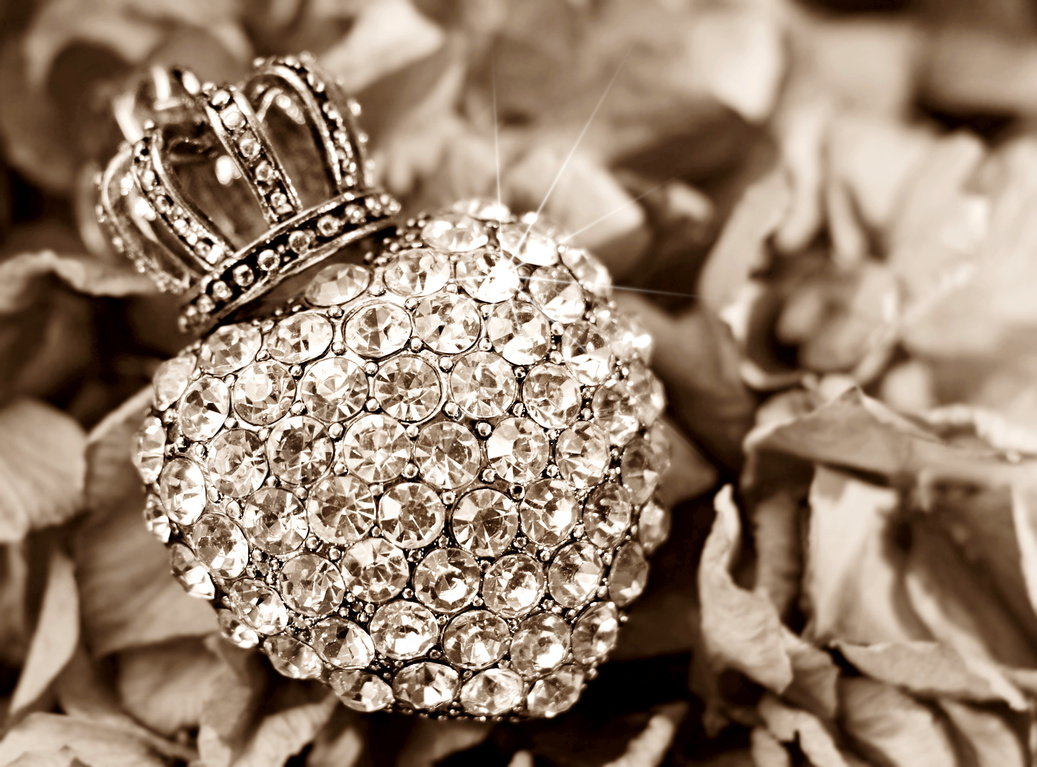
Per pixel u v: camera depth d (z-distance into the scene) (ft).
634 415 0.36
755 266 0.41
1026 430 0.41
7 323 0.39
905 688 0.37
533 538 0.34
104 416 0.40
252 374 0.34
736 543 0.37
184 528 0.35
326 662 0.35
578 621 0.35
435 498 0.33
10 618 0.39
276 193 0.35
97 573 0.38
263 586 0.34
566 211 0.40
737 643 0.36
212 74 0.42
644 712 0.38
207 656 0.38
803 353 0.41
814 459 0.39
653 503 0.37
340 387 0.33
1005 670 0.37
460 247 0.35
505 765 0.37
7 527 0.37
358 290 0.34
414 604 0.34
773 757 0.36
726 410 0.40
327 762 0.37
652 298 0.41
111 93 0.42
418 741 0.37
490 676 0.35
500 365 0.34
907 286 0.42
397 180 0.42
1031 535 0.39
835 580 0.38
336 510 0.33
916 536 0.39
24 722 0.37
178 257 0.36
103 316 0.41
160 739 0.37
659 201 0.41
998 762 0.37
